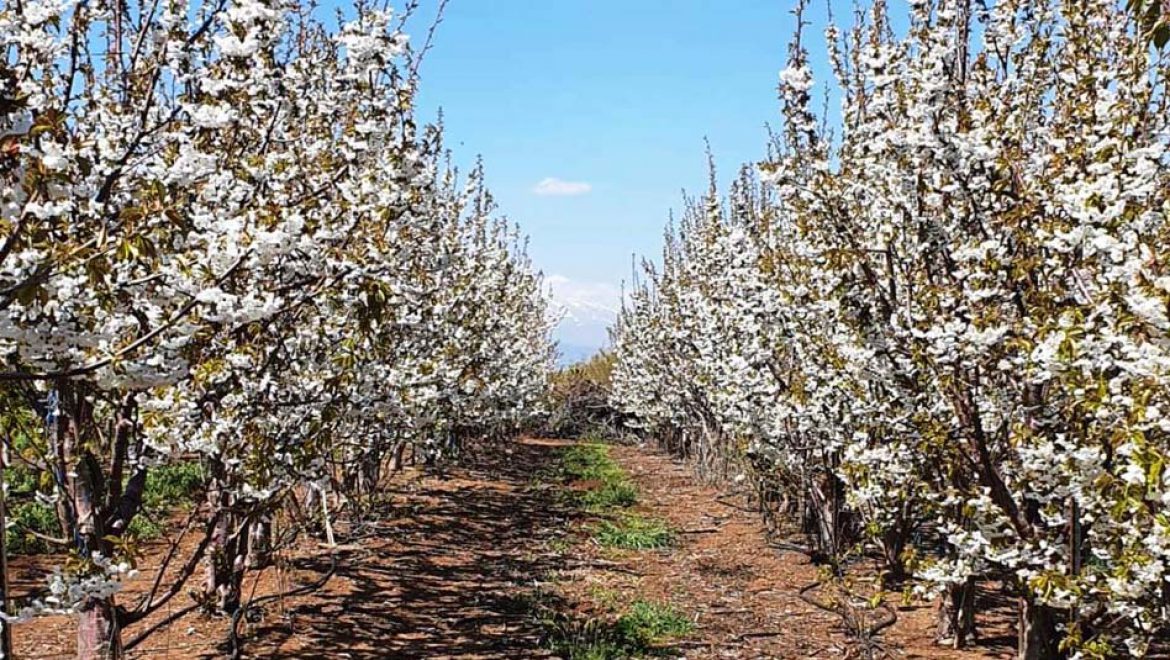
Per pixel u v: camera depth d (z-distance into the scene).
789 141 6.45
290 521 8.23
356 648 7.28
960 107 5.32
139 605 5.43
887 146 5.41
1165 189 4.42
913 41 5.45
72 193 3.48
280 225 3.88
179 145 4.34
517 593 9.36
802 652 7.50
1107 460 4.33
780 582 9.84
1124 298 3.55
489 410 17.58
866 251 5.93
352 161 5.14
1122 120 4.25
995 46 5.61
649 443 28.20
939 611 7.56
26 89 3.91
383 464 15.45
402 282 6.20
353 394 6.20
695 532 12.94
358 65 5.06
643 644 7.75
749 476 12.59
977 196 5.48
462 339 12.44
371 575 9.46
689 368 15.51
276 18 4.35
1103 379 3.63
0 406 3.97
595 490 17.39
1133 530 4.16
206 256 3.79
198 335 4.21
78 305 3.53
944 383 5.29
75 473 4.98
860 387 6.64
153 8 4.50
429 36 5.39
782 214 9.44
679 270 17.36
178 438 4.91
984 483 5.60
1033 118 5.52
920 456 5.81
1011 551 5.03
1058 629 5.06
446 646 7.54
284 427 5.70
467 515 13.65
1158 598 4.53
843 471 6.68
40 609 4.13
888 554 8.59
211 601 5.80
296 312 5.36
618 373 27.98
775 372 8.81
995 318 4.81
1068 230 4.31
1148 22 3.21
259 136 5.32
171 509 10.83
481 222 16.69
